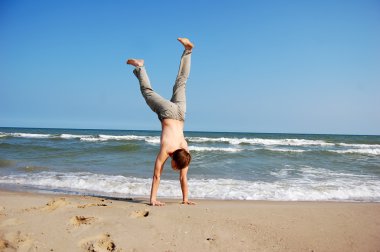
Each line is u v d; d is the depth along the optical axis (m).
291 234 3.44
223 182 8.70
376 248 3.13
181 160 4.71
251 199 6.83
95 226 3.57
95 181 8.45
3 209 4.21
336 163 13.81
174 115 5.01
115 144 20.34
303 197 7.17
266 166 12.36
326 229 3.63
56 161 12.52
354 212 4.43
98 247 3.11
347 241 3.29
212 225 3.64
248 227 3.61
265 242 3.22
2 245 3.13
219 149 17.23
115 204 4.84
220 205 5.13
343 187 8.27
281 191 7.64
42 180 8.51
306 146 24.58
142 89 5.13
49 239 3.24
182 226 3.59
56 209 4.25
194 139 28.06
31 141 22.86
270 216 4.08
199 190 7.60
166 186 7.97
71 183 8.20
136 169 10.83
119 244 3.13
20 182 8.25
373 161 14.69
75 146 18.38
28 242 3.17
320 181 9.22
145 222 3.70
